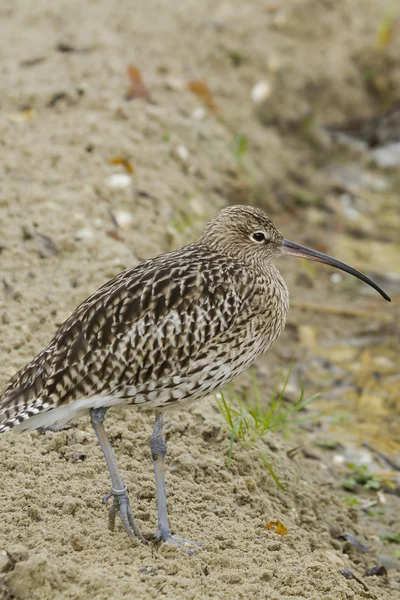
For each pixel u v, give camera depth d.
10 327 11.47
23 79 16.92
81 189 14.28
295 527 10.23
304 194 18.80
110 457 8.93
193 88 18.34
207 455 10.50
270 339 9.84
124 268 12.63
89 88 16.89
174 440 10.56
